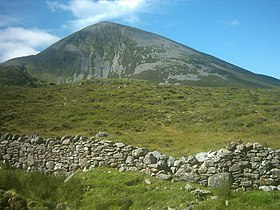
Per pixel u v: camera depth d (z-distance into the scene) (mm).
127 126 43312
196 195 12352
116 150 16219
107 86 101500
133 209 12672
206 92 92250
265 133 33406
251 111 50469
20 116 50156
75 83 116750
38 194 14305
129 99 75375
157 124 46000
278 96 95812
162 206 12352
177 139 32438
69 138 18172
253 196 11992
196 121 46000
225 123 40906
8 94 81625
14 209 12672
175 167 14344
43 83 193625
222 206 11570
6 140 20094
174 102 69062
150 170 14625
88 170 16234
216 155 13688
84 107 62406
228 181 12844
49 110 57969
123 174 14898
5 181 14758
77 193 14312
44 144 18828
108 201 13250
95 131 38438
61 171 17609
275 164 12938
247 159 13188
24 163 19094
